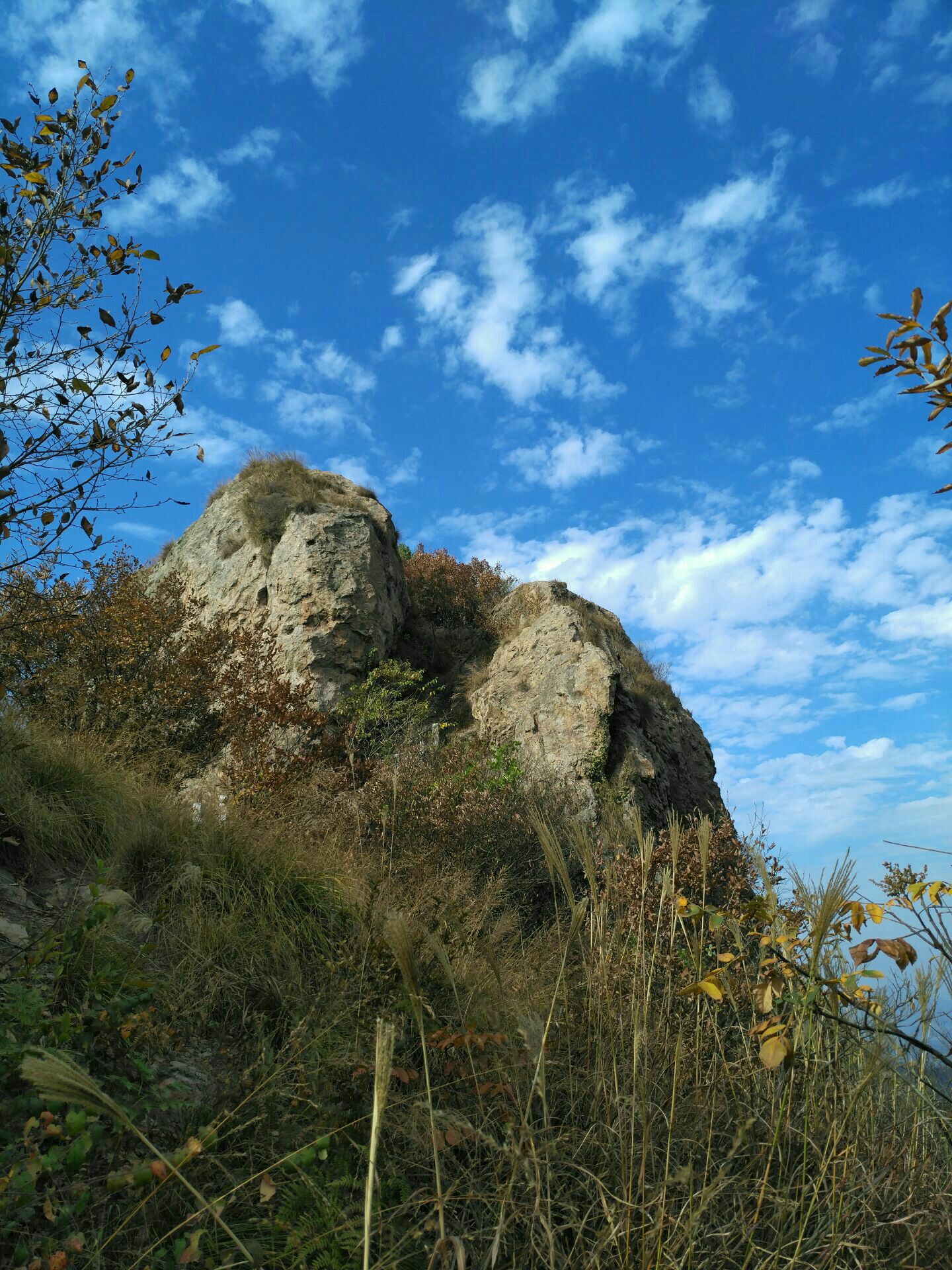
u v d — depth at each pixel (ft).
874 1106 9.70
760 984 8.43
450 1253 7.11
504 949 16.60
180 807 18.15
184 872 15.08
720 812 43.39
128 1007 9.82
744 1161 8.97
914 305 6.84
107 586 34.14
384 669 39.40
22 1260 6.58
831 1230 7.76
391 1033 5.91
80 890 13.70
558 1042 10.18
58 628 19.44
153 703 33.81
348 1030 11.13
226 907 14.70
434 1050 10.16
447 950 12.32
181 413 13.33
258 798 26.05
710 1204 7.95
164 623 38.04
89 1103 5.09
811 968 8.29
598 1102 9.32
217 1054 10.68
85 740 21.50
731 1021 11.80
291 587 42.24
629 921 13.05
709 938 13.94
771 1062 7.89
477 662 49.80
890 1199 8.48
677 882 17.25
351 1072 9.77
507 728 40.34
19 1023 8.97
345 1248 7.35
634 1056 8.69
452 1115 7.91
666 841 18.71
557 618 45.01
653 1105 9.28
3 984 9.66
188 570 51.80
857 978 8.53
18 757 16.78
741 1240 7.61
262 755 29.17
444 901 17.87
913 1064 10.17
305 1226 7.58
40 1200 7.13
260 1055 10.33
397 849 24.61
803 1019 9.72
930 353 6.87
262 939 13.55
